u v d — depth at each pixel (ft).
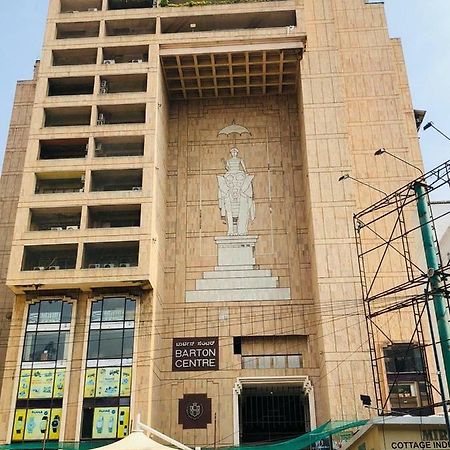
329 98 167.22
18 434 132.98
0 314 158.92
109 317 143.95
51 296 146.51
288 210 169.48
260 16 175.73
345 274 148.77
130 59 176.24
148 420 132.98
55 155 166.20
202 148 178.29
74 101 164.04
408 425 82.28
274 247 165.27
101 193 152.46
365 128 171.53
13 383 138.00
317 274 149.28
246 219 169.17
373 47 181.27
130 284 143.95
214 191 172.86
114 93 166.30
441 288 81.56
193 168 175.94
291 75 177.27
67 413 134.51
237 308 158.10
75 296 146.41
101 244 149.18
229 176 174.19
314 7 178.70
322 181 158.51
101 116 164.04
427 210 91.97
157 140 161.79
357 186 164.35
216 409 145.89
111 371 138.41
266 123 180.65
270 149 177.27
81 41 171.73
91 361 139.85
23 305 145.79
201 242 167.02
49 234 148.25
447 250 153.28
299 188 171.83
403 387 138.10
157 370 145.89
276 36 168.14
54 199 152.46
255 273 162.30
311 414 143.54
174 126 181.57
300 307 157.07
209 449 127.24
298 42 169.37
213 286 161.17
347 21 185.37
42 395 136.67
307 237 165.07
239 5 173.27
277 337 155.12
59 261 154.40
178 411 146.10
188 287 161.48
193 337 154.92
